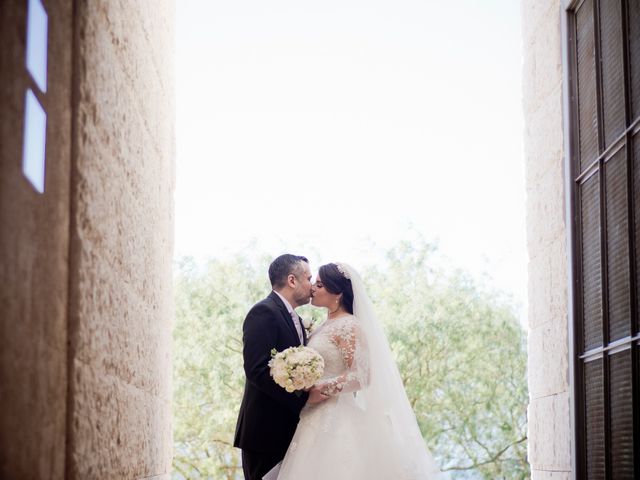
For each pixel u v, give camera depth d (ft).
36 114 7.92
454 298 52.60
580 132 15.35
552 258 16.81
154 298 13.80
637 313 12.09
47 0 8.21
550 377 16.84
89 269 8.93
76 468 8.41
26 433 7.53
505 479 50.44
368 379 16.16
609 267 13.46
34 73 7.89
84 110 8.80
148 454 13.12
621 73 12.75
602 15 13.75
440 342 51.55
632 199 12.26
